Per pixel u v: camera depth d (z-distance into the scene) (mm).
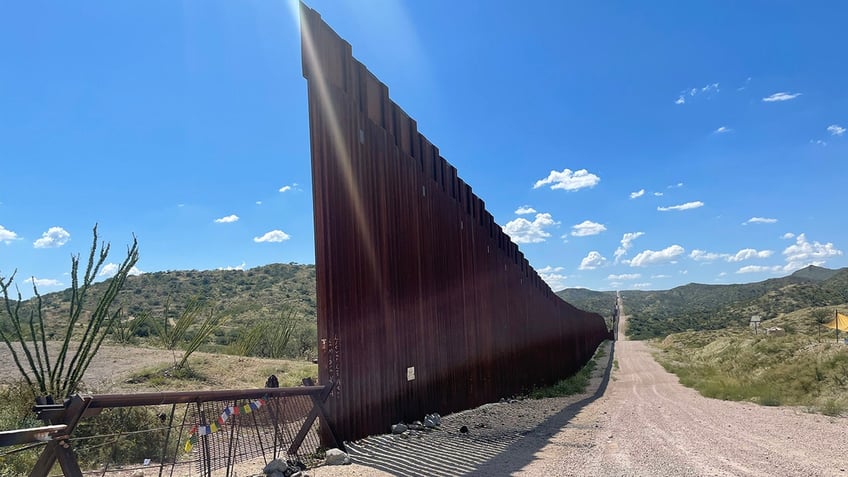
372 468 7934
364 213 11570
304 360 30453
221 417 6562
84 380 16891
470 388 17328
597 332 79875
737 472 8047
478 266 19266
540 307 30125
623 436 11781
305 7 10469
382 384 11539
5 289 11656
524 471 8062
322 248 9992
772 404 18688
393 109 13773
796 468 8336
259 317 57188
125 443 8812
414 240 14062
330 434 9102
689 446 10367
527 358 26078
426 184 15250
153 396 5406
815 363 21672
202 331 23328
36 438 4219
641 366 51500
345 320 10344
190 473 7367
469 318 17859
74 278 12352
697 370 38656
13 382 13500
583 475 7812
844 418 14773
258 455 8297
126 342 26594
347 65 11484
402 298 12992
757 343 39688
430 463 8477
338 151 10844
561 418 15578
